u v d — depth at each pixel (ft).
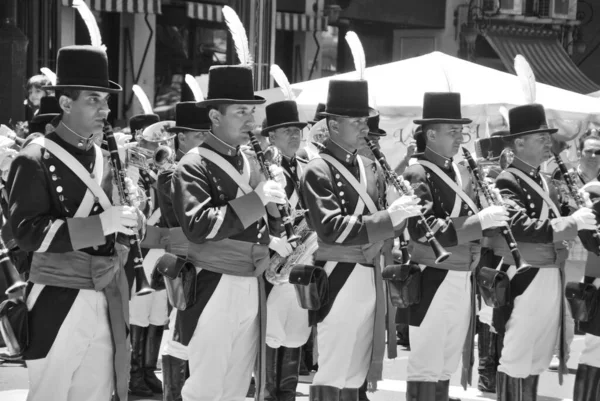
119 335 35.76
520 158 49.16
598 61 171.83
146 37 120.57
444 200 46.06
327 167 42.04
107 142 35.53
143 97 61.41
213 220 36.63
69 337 34.71
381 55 150.51
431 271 45.50
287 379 52.65
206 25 127.75
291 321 51.98
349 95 42.09
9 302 34.47
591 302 48.32
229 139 38.55
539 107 48.88
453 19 152.15
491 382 58.95
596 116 87.66
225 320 37.88
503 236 47.09
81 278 34.91
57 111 49.55
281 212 38.32
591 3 170.81
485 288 46.24
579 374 49.67
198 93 46.73
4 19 102.22
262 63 105.19
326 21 138.62
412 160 52.37
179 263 37.35
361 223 40.73
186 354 48.47
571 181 48.91
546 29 161.17
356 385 42.80
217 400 38.27
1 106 94.73
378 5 146.20
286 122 52.95
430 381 45.65
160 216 53.93
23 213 34.09
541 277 47.73
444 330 45.60
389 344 44.32
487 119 82.17
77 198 34.76
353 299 41.83
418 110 83.71
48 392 34.99
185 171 37.63
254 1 104.32
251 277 38.50
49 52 108.47
